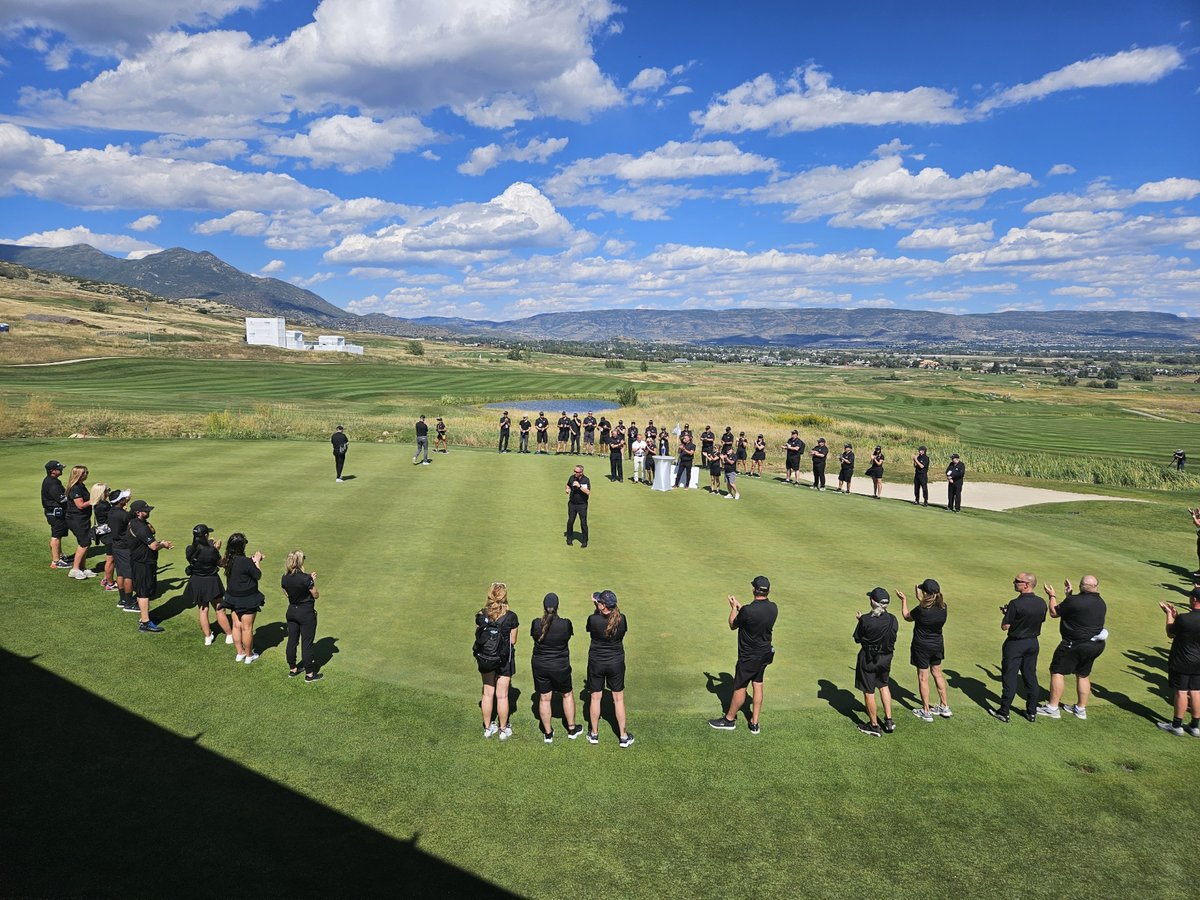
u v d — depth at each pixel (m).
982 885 6.79
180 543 15.35
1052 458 44.00
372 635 11.37
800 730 9.23
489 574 14.52
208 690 9.60
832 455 42.50
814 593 14.39
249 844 6.81
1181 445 60.12
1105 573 17.02
